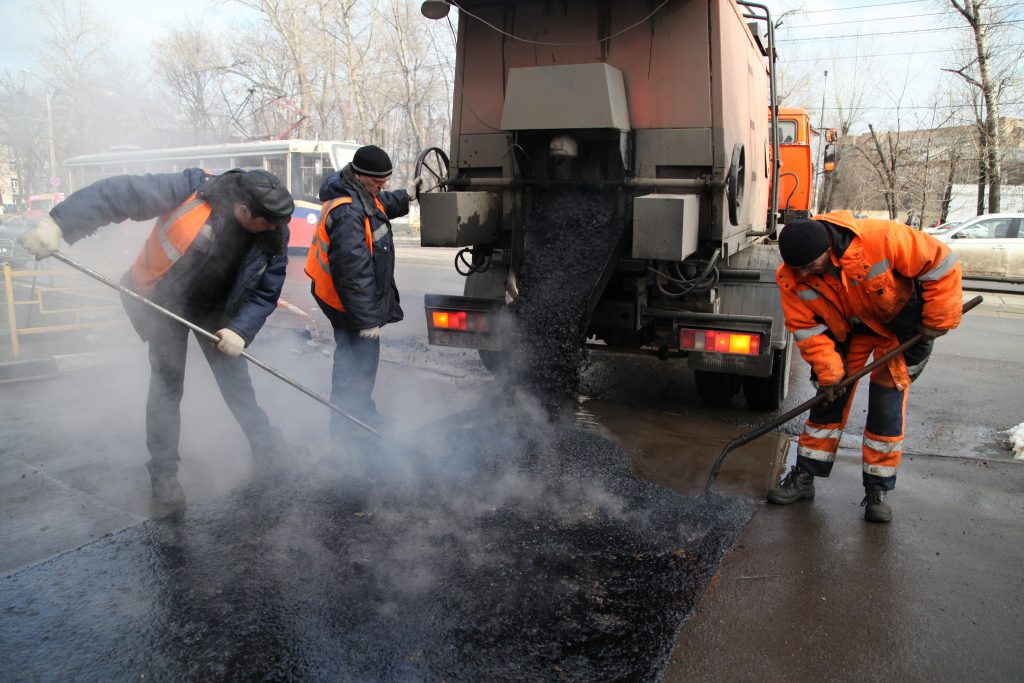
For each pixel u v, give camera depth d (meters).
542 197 4.75
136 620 2.51
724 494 3.65
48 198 33.75
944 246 3.09
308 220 16.44
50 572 2.79
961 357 7.24
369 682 2.23
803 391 5.90
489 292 5.23
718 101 4.23
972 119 23.05
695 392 5.66
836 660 2.36
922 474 3.95
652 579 2.84
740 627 2.53
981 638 2.48
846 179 39.38
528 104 4.27
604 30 4.45
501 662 2.33
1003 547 3.11
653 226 3.82
